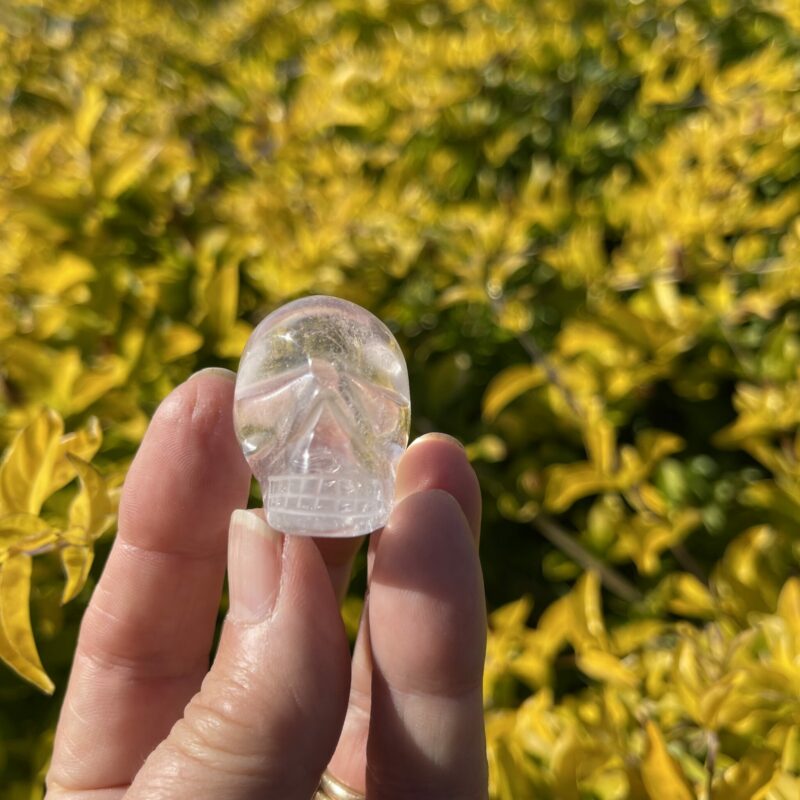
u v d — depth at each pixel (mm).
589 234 248
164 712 154
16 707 188
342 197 258
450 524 121
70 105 310
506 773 146
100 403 198
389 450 120
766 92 277
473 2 409
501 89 354
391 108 336
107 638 151
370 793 126
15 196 223
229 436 146
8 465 140
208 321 211
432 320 260
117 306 216
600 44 365
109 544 196
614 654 167
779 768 133
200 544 149
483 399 249
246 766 105
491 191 315
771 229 273
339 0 419
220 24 447
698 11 362
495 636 174
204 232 250
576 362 235
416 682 120
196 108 348
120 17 441
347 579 169
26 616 132
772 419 196
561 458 233
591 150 328
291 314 122
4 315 220
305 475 113
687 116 323
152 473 145
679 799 130
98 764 150
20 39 397
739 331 249
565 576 216
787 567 185
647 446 191
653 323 217
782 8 304
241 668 111
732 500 222
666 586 202
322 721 110
